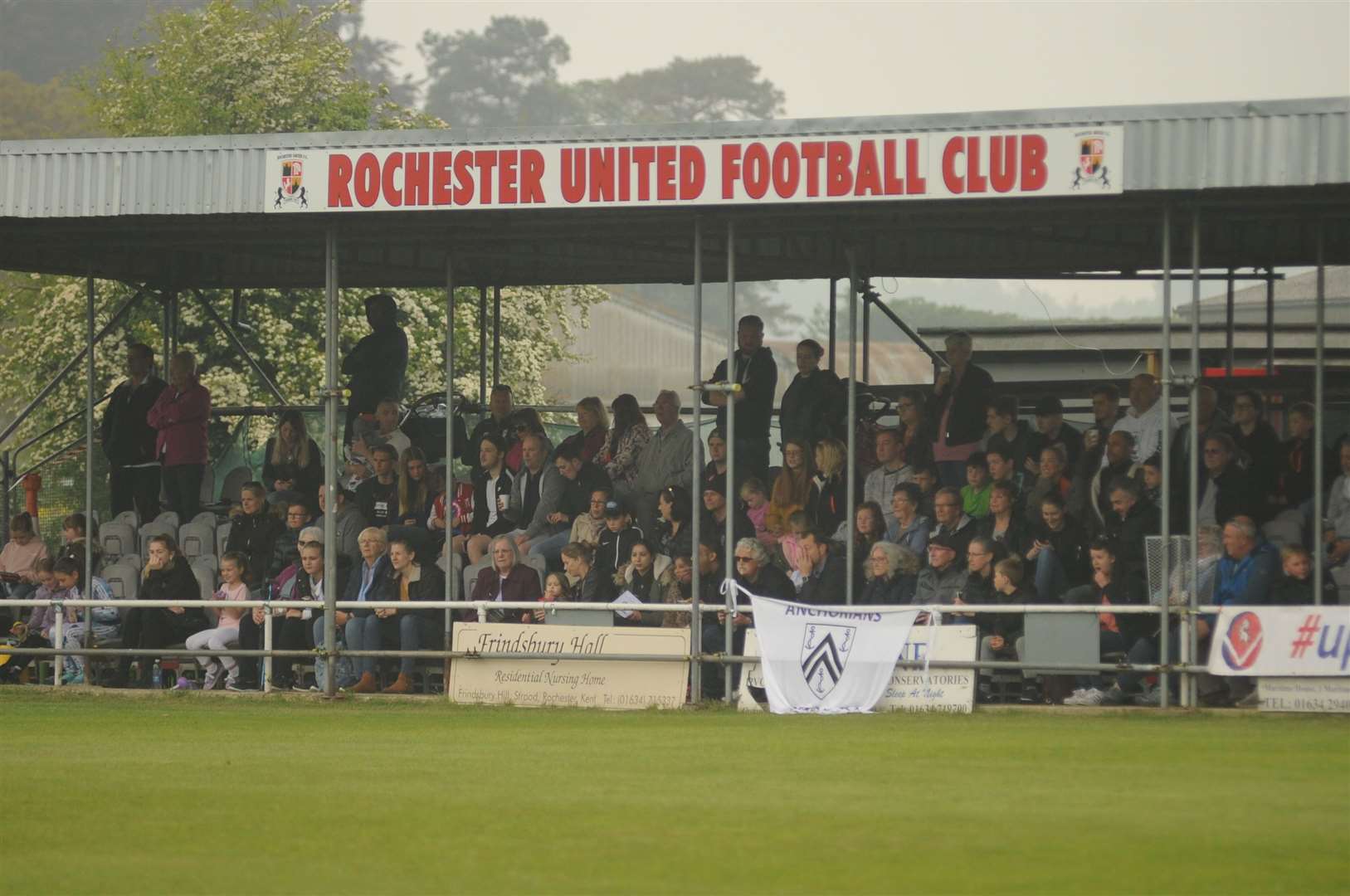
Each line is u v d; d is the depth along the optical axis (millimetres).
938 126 50594
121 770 40906
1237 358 81688
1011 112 50156
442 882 28969
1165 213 51219
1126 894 27672
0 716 53125
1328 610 49406
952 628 51812
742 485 61938
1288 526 56531
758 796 36188
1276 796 35469
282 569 65625
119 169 56219
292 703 56281
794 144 51594
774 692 52781
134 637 61938
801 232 58906
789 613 53188
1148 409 59094
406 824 33750
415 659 58719
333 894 28281
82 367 122000
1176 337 86000
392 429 69438
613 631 54688
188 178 55750
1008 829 32406
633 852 30984
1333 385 67875
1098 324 86625
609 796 36562
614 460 66562
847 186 51250
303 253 71625
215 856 31109
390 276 76875
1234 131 48656
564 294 139625
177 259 76438
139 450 74000
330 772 40219
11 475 81375
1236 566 51500
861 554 57625
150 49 141375
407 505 66625
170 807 35781
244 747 45188
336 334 57062
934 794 36156
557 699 54969
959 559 55812
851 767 39969
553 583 57625
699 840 31859
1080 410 72000
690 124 52281
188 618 62281
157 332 117625
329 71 141250
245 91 136375
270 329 117625
